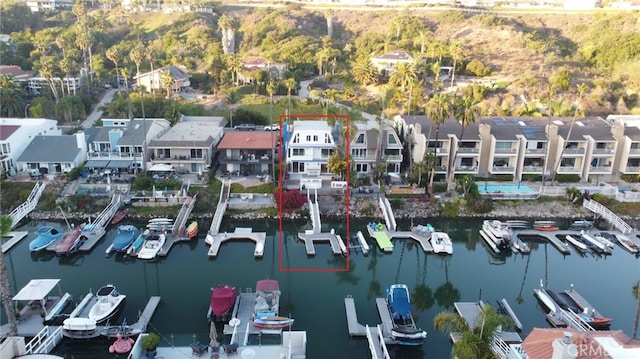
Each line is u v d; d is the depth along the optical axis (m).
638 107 109.88
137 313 43.75
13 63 126.19
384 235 59.91
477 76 123.31
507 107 103.50
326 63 131.38
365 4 197.00
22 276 50.62
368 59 125.81
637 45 128.00
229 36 147.88
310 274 52.47
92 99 110.62
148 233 59.03
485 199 67.88
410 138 75.75
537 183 75.00
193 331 40.94
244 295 45.88
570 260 56.56
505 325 33.69
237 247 58.12
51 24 161.75
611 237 60.12
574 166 76.94
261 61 125.75
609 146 76.38
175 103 101.12
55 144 74.62
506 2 199.50
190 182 70.38
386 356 35.78
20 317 41.72
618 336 26.14
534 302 46.69
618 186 72.88
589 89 114.44
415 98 99.81
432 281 51.72
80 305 43.00
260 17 176.38
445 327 35.59
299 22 167.75
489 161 76.00
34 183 68.75
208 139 74.88
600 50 133.25
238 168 73.75
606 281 51.25
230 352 35.81
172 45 148.12
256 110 100.31
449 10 172.25
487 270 54.31
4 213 63.81
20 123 79.38
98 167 71.50
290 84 94.12
